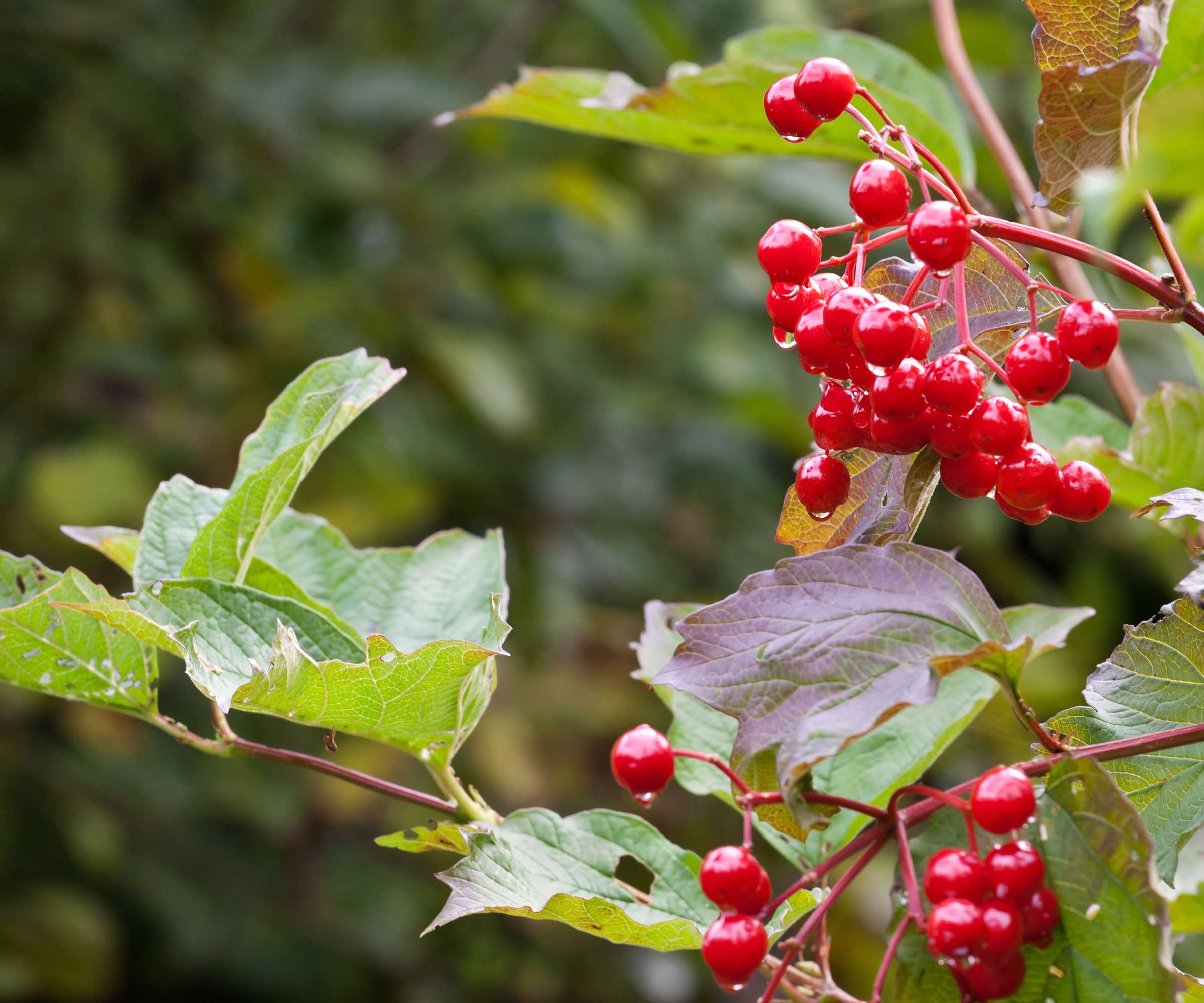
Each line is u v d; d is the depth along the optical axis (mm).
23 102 4238
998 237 1033
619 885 1317
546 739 4758
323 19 5023
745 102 1728
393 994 4496
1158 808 1153
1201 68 1067
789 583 1062
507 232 4516
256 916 4270
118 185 4414
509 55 4809
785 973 1197
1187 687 1159
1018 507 1073
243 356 4426
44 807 3990
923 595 1031
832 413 1115
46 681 1409
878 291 1146
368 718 1357
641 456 4719
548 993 4613
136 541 1561
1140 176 735
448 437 4445
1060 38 1054
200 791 4129
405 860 4676
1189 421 1692
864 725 962
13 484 4062
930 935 930
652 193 4852
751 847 1036
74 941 3885
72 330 4285
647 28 3877
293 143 4367
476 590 1618
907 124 1816
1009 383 1045
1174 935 1248
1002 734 2182
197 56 4406
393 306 4398
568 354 4676
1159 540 3283
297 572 1625
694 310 4715
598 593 4875
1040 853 979
